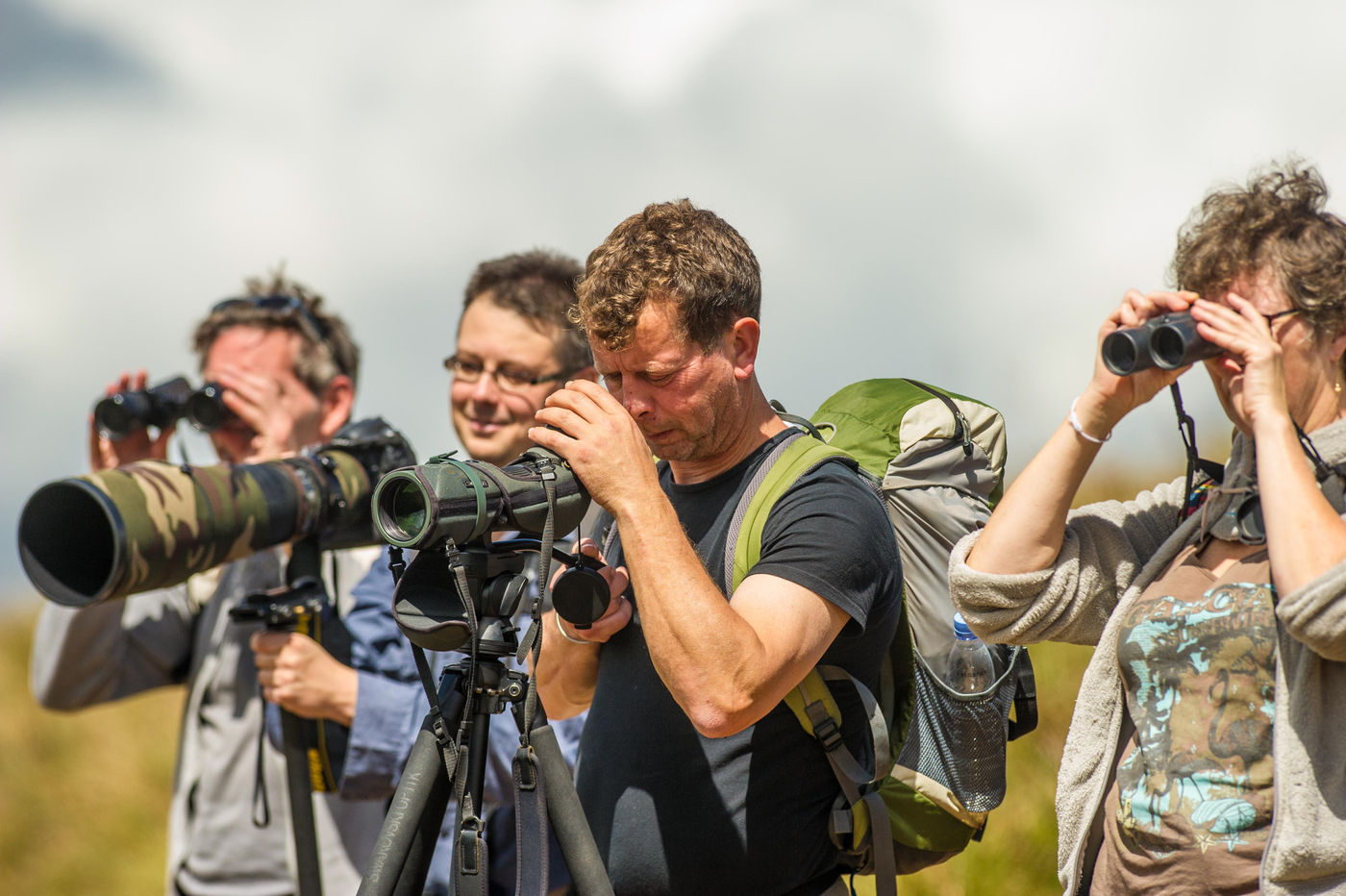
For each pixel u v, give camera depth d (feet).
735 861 26.76
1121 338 24.12
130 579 31.94
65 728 100.78
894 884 26.89
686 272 26.43
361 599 39.24
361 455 38.83
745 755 27.14
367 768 36.17
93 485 31.89
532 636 24.39
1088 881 25.52
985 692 28.84
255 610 35.96
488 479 24.23
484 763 24.43
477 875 23.67
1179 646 24.00
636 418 27.27
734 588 27.27
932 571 29.71
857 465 28.68
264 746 39.29
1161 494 28.14
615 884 27.71
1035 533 25.95
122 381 43.78
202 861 39.65
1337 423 23.79
